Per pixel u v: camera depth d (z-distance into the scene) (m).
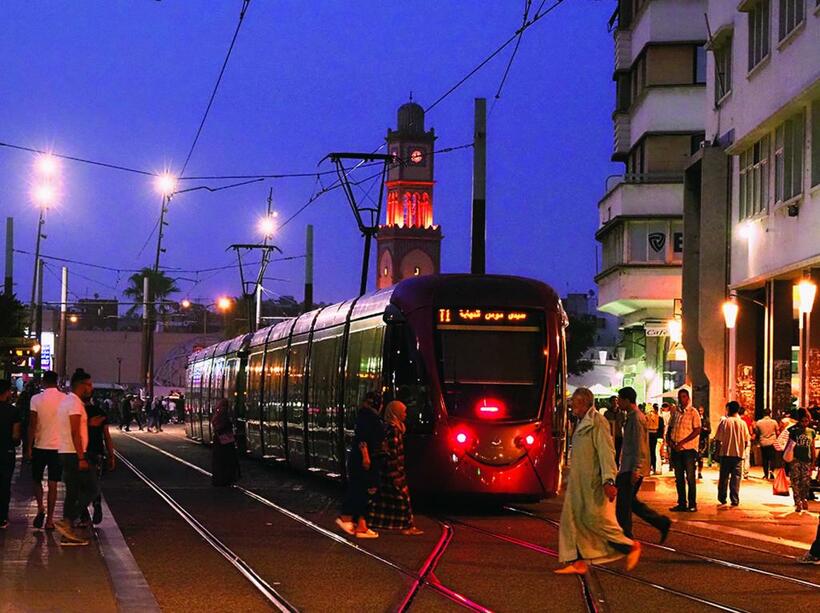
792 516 20.78
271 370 33.84
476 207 30.77
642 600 11.62
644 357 52.38
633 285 46.78
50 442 16.73
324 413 26.47
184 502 22.48
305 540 16.47
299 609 11.11
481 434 20.08
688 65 46.94
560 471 20.64
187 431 55.31
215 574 13.27
